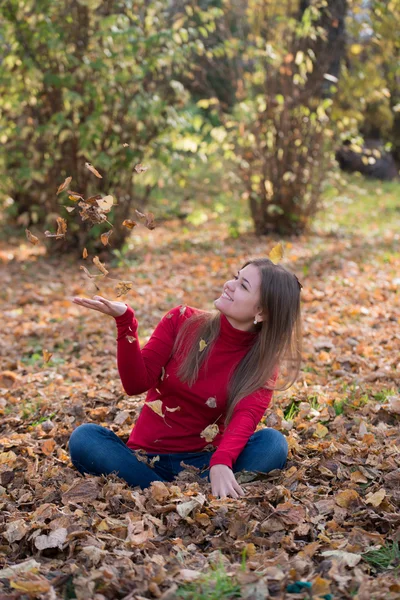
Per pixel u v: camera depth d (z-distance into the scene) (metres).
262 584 2.06
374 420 3.77
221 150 11.03
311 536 2.51
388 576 2.22
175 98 8.70
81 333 5.79
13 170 9.03
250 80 10.18
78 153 7.91
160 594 2.07
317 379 4.44
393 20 9.78
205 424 3.03
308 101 9.75
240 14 10.21
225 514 2.59
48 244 8.74
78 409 3.97
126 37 7.79
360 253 8.66
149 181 8.41
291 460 3.21
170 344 3.03
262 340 2.94
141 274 7.84
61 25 7.93
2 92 8.27
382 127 13.70
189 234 10.33
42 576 2.19
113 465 2.96
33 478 3.08
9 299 7.01
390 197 14.61
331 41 10.12
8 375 4.76
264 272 2.91
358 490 2.89
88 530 2.55
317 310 6.25
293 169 9.87
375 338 5.40
